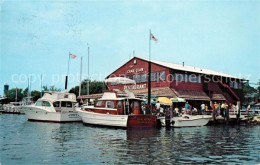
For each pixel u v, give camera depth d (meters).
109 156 11.64
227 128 26.12
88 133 19.73
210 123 29.45
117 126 23.19
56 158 11.21
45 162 10.54
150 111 25.16
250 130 24.19
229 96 43.03
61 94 31.14
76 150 12.95
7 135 18.28
